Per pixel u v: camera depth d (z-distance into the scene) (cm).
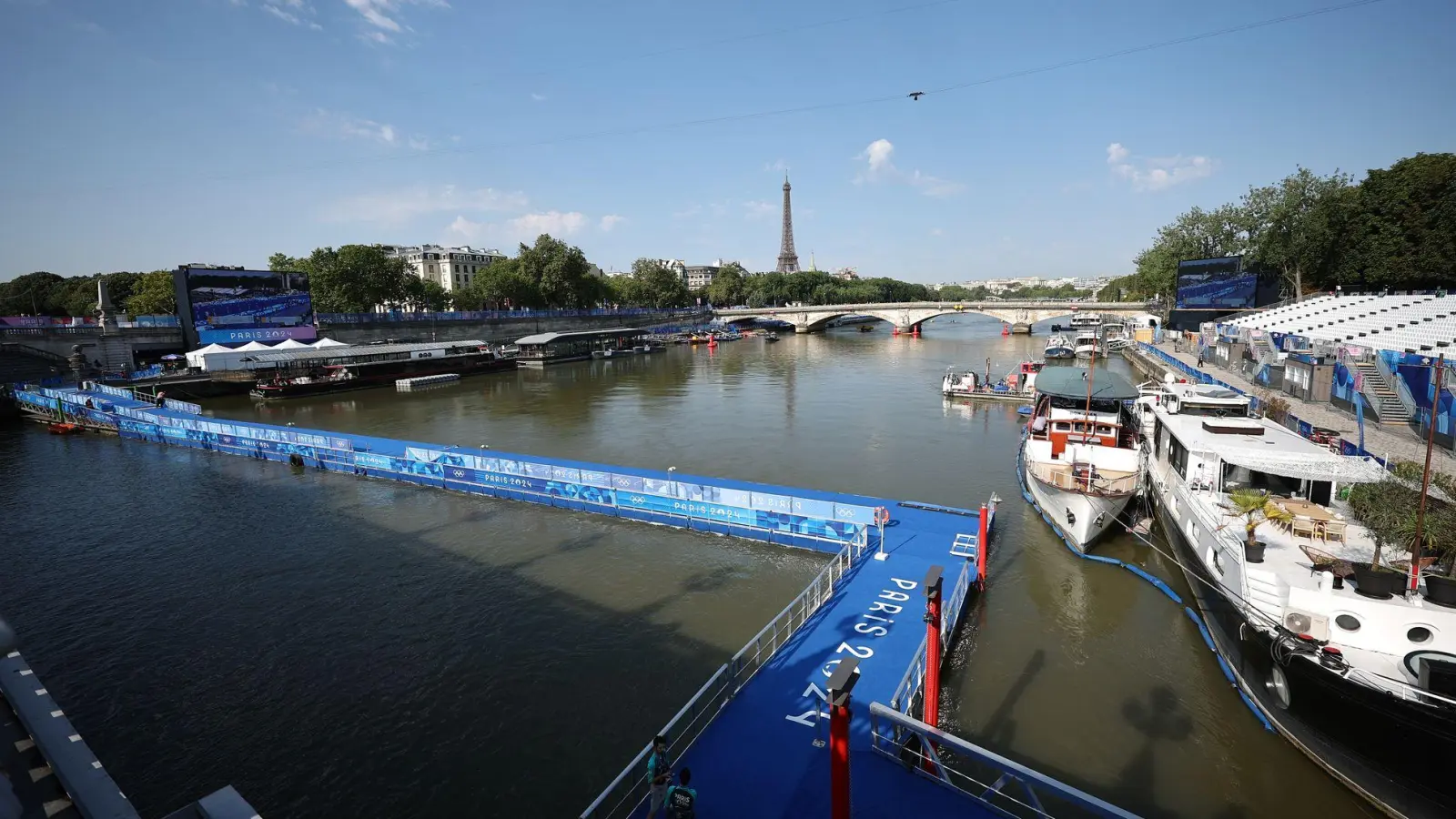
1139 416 3994
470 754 1878
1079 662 2206
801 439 5419
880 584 2534
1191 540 2502
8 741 812
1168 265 11375
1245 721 1897
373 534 3472
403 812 1695
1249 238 10419
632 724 1964
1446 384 3594
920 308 16638
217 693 2200
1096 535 3022
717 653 2298
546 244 15612
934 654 1666
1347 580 1752
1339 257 8244
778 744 1634
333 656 2384
